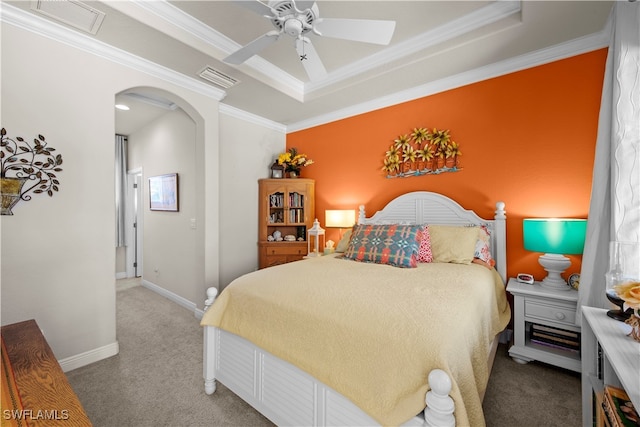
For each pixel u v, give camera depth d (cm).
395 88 304
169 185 377
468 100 272
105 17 190
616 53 168
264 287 164
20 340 127
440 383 87
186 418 159
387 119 328
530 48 229
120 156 480
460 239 237
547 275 228
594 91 214
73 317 208
